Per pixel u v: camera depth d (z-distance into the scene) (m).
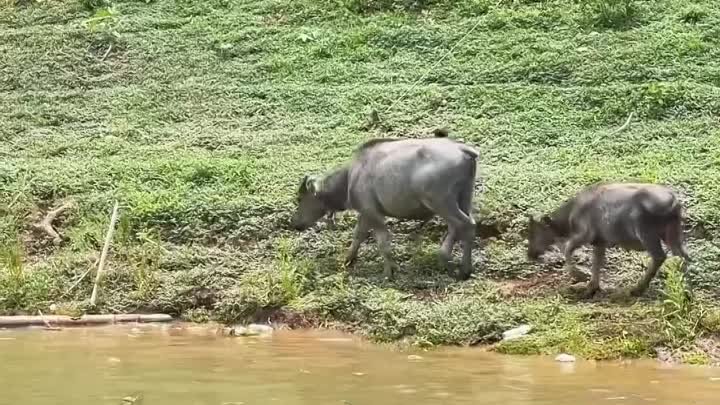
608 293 11.73
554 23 21.02
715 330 10.55
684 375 9.48
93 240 13.98
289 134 17.58
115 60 21.47
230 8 23.38
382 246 12.55
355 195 12.72
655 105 17.38
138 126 18.67
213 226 14.02
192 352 10.55
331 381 9.18
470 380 9.23
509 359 10.22
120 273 13.04
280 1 23.20
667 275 11.24
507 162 15.96
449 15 22.06
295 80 20.19
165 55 21.45
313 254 13.28
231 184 15.14
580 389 8.88
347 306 11.91
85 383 9.06
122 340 11.23
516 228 13.25
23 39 22.30
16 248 13.90
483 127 17.20
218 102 19.33
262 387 8.92
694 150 15.63
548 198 13.70
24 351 10.58
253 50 21.41
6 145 18.09
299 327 11.91
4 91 20.67
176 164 15.75
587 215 11.57
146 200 14.55
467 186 12.30
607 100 17.77
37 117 19.16
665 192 11.17
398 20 21.92
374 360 10.16
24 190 15.31
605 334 10.59
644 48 19.38
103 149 17.55
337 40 21.34
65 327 12.02
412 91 18.75
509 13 21.42
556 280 12.20
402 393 8.70
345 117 18.23
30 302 12.70
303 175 15.23
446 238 12.38
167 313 12.50
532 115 17.53
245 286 12.50
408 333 11.17
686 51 19.30
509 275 12.46
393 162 12.34
